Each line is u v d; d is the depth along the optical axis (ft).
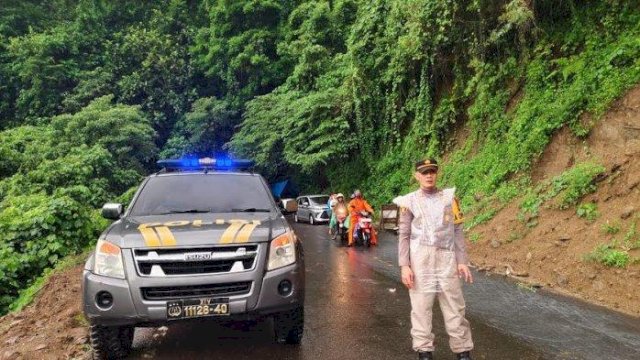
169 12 170.81
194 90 151.84
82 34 158.40
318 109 87.92
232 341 16.97
